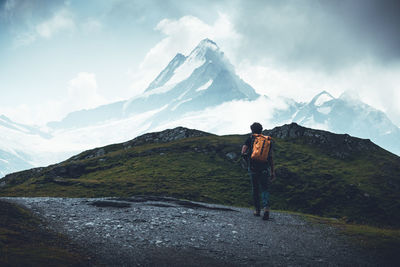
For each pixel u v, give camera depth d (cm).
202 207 1490
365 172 5666
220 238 904
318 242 912
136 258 699
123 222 1022
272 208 4509
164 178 5350
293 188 5038
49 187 4738
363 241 917
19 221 898
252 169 1252
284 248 838
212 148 7225
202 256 741
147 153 7312
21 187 4916
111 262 667
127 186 4731
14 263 573
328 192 4853
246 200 4516
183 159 6650
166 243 823
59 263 611
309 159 6384
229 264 699
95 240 813
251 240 900
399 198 4684
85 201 1404
